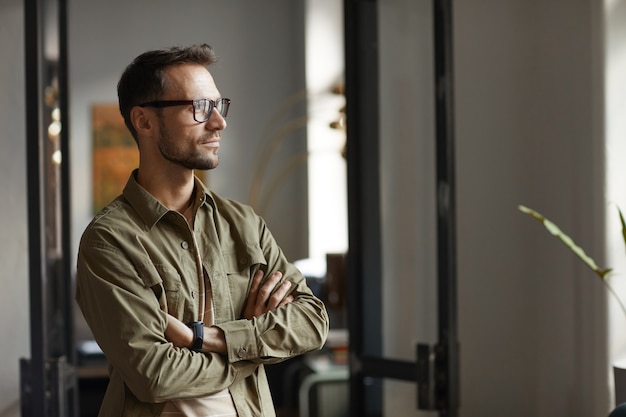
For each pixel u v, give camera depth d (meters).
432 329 4.54
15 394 4.28
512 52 5.25
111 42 8.04
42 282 3.92
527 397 5.24
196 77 2.26
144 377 2.12
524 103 5.24
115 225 2.23
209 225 2.33
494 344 5.24
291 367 6.88
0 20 4.34
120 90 2.33
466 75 5.25
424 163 4.52
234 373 2.23
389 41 4.66
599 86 4.42
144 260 2.21
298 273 2.47
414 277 4.61
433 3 4.39
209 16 8.18
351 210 4.84
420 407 4.47
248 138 8.23
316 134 7.89
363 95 4.81
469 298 5.24
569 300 4.82
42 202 3.96
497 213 5.24
